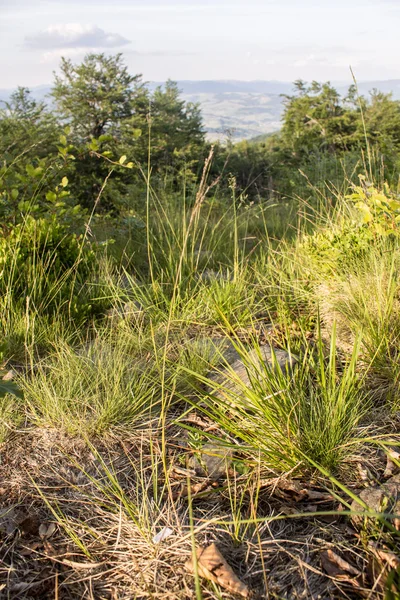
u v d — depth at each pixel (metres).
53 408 2.86
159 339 3.75
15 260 4.20
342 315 3.75
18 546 2.15
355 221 4.62
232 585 1.88
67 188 14.22
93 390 3.11
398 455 2.45
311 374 3.18
